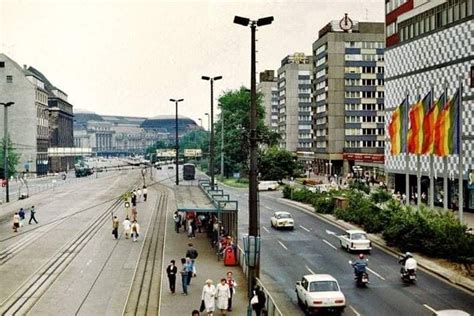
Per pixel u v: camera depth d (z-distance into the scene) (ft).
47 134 602.44
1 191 336.70
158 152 562.66
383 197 209.97
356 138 464.24
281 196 301.43
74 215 216.54
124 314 88.02
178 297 98.27
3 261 129.90
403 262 116.06
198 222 180.34
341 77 461.37
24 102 534.37
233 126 437.58
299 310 93.91
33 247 148.46
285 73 610.65
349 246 145.07
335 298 89.51
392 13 288.92
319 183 358.84
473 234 138.00
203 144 586.86
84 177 499.92
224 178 437.58
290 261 134.41
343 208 209.97
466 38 218.18
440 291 106.52
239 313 88.43
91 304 93.35
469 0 215.72
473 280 114.42
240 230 182.60
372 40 462.60
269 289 107.96
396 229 148.77
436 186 247.29
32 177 507.71
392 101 286.05
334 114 462.19
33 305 92.58
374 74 464.24
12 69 534.78
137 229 159.22
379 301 98.94
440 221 142.41
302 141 611.47
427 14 248.93
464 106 219.82
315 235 174.09
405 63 270.46
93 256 136.46
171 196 303.27
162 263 127.34
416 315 90.02
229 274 92.07
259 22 86.99
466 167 220.43
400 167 277.23
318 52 490.08
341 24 461.78
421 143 170.60
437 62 240.94
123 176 507.71
